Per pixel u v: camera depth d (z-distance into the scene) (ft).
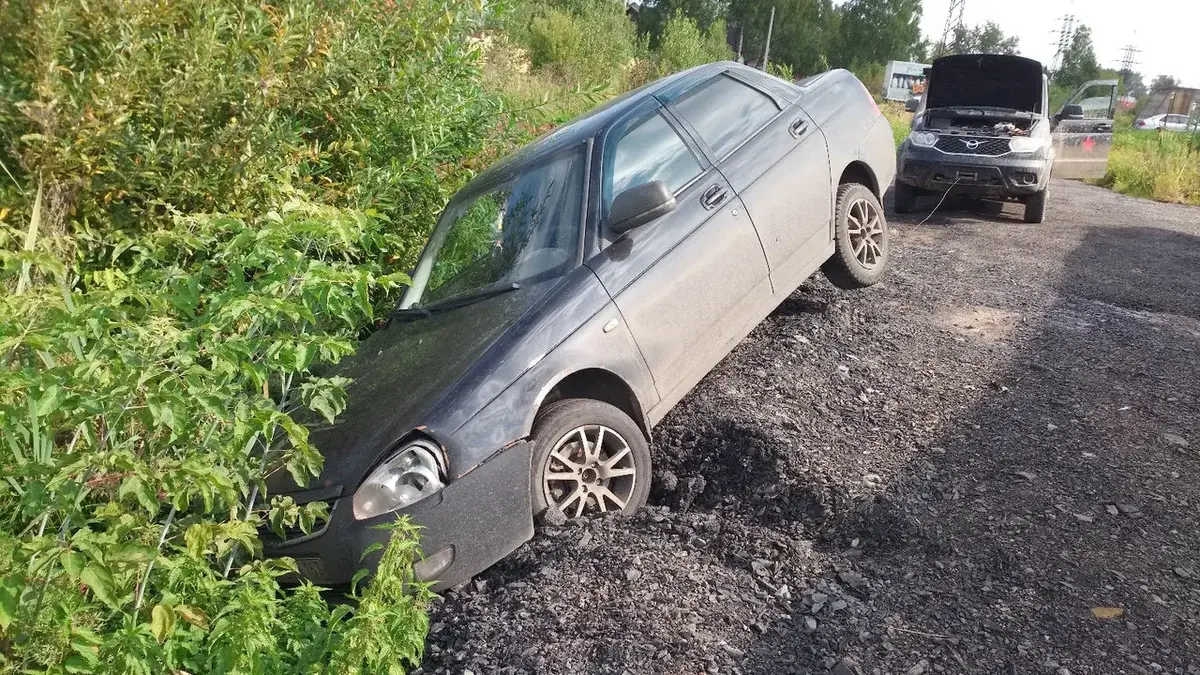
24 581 6.63
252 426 8.16
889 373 16.87
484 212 16.20
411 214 20.29
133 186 14.93
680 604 10.68
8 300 7.61
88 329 7.79
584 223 14.49
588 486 12.99
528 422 12.26
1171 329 19.54
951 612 10.32
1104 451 13.80
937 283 23.45
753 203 16.06
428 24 19.97
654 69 69.15
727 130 17.06
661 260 14.42
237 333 9.83
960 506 12.50
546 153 16.40
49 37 13.08
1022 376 16.71
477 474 11.73
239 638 7.92
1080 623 9.97
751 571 11.51
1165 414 14.98
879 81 218.38
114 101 14.20
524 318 13.15
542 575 11.46
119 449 8.29
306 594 9.52
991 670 9.31
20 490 7.68
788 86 19.11
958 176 35.91
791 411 15.34
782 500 13.14
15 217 13.66
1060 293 22.77
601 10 88.79
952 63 40.14
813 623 10.30
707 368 15.15
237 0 16.99
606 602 10.78
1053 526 11.87
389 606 8.41
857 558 11.67
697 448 14.79
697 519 12.80
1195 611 10.06
